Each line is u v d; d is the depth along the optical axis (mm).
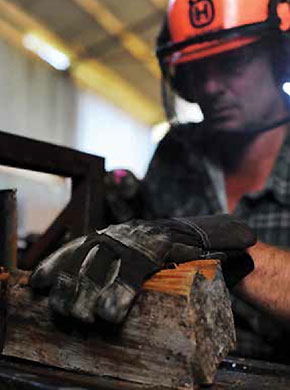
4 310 654
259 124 1222
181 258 571
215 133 1287
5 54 6383
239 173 1292
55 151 838
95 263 530
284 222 1185
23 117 6645
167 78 1370
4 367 595
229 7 1152
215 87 1236
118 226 578
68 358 593
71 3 6152
